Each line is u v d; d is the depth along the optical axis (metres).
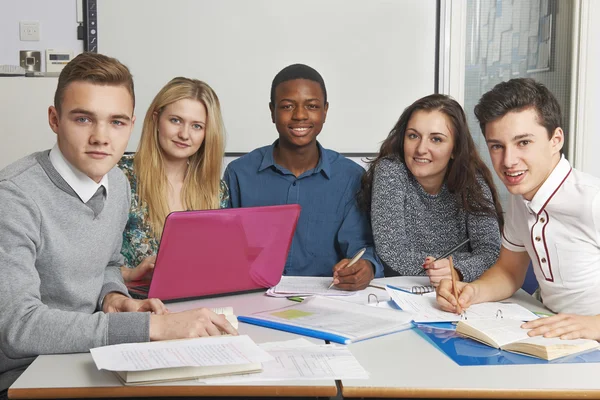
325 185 2.28
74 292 1.38
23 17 3.46
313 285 1.81
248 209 1.63
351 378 1.07
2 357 1.34
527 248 1.62
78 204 1.36
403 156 2.14
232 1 3.51
